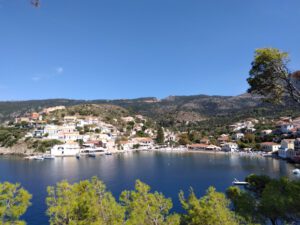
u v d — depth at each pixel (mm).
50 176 97625
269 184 23844
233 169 110438
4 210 18547
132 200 24094
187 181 86188
